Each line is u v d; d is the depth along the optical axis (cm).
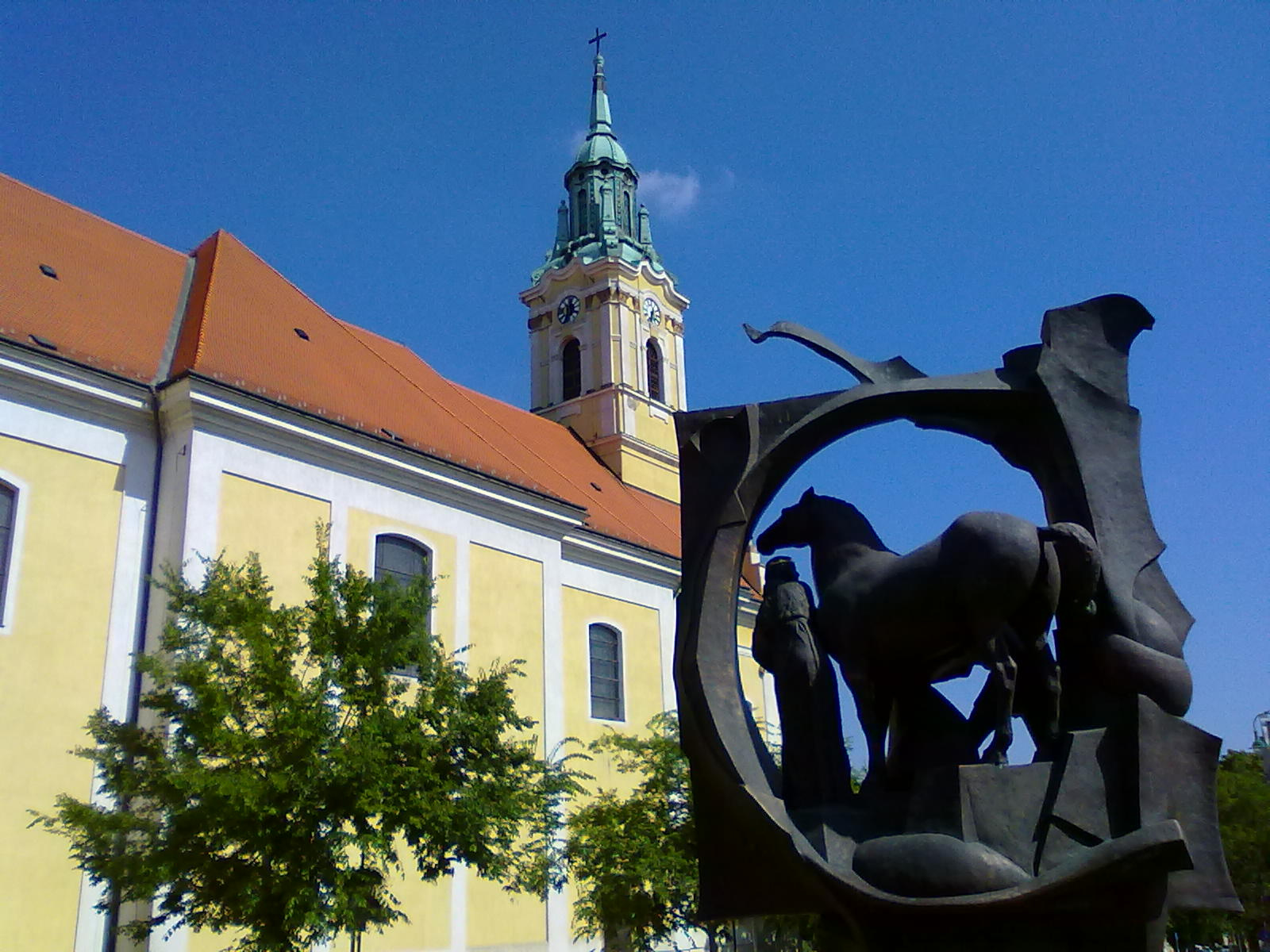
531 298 4641
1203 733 498
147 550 2109
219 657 1498
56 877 1834
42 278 2322
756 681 3247
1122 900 455
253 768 1413
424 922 2267
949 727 559
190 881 1377
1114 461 571
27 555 1939
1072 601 530
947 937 468
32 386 2011
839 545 586
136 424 2159
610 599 3161
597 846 1975
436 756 1561
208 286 2620
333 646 1571
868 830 520
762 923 1922
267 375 2403
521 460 3228
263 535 2220
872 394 590
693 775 558
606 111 4978
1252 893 2148
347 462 2422
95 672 1981
